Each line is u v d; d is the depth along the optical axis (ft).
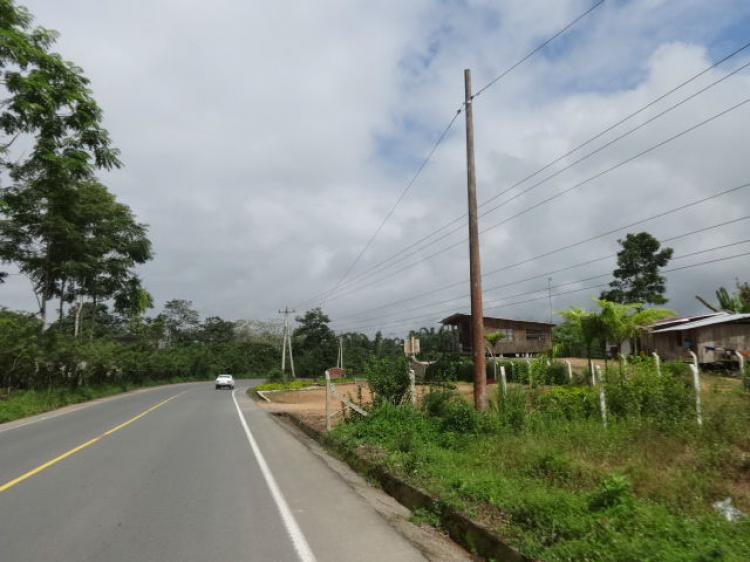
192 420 67.05
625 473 22.36
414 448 33.09
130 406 94.43
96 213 134.00
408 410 44.55
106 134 82.28
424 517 22.12
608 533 15.97
